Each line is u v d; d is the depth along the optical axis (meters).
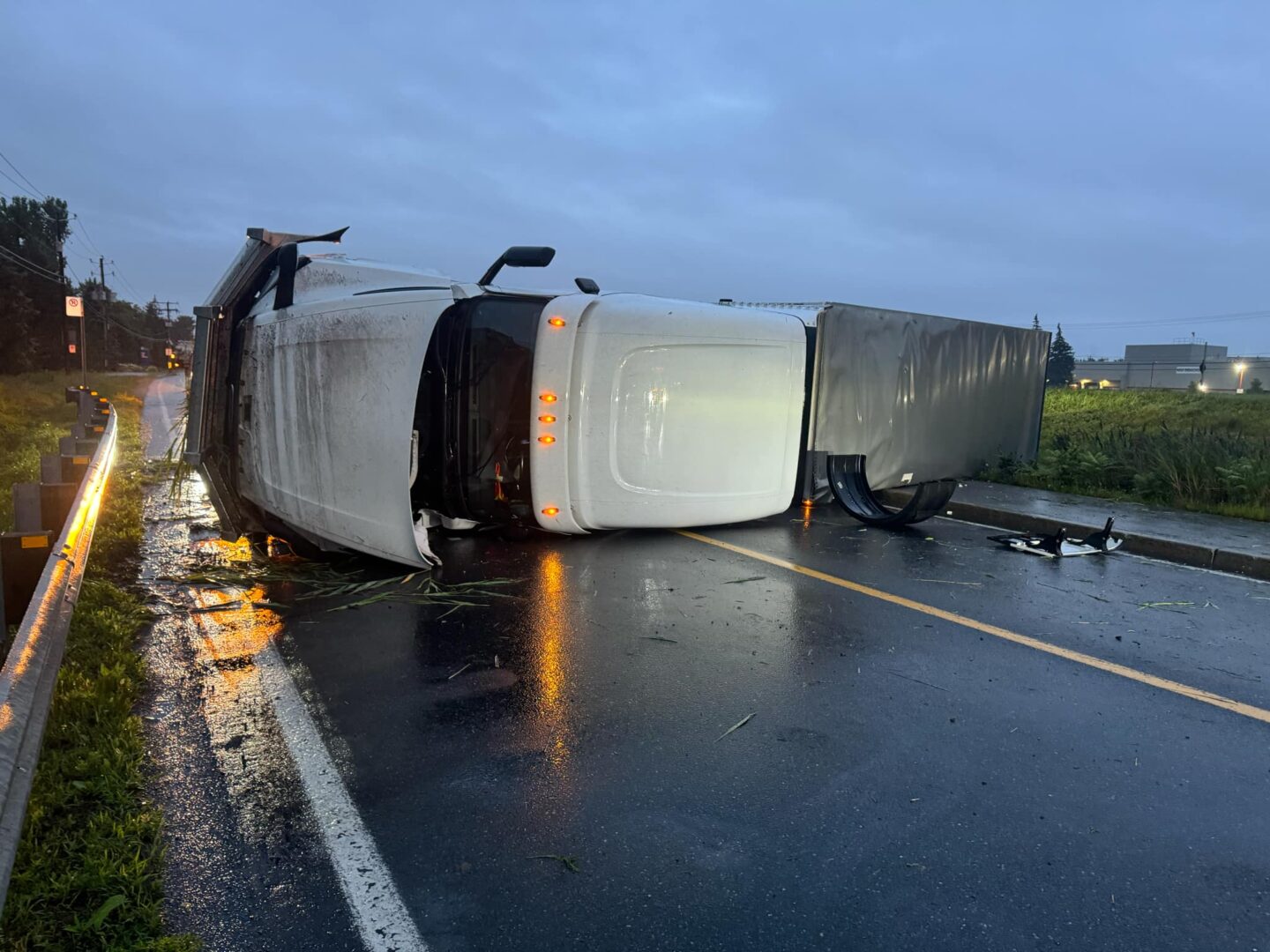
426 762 3.48
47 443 13.88
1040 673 4.66
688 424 7.56
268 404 6.86
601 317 7.15
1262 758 3.70
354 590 6.01
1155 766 3.60
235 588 6.01
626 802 3.21
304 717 3.89
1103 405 29.12
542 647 4.89
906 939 2.48
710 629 5.29
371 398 5.96
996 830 3.07
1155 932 2.53
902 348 10.69
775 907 2.61
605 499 7.36
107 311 75.31
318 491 6.38
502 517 7.45
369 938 2.43
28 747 2.50
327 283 7.09
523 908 2.58
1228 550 7.46
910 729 3.91
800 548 7.76
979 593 6.33
